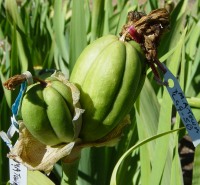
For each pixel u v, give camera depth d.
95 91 0.27
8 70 0.66
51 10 0.99
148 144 0.47
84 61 0.28
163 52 0.65
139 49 0.27
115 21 0.75
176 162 0.43
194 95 0.70
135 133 0.55
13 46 0.57
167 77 0.33
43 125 0.27
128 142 0.55
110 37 0.28
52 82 0.27
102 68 0.27
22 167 0.33
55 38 0.77
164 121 0.43
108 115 0.28
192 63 0.74
